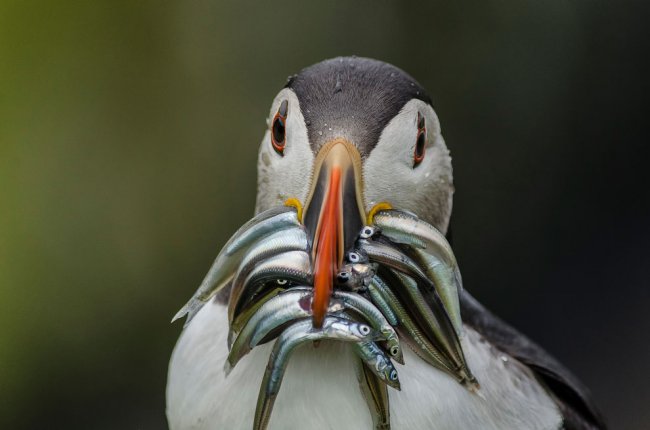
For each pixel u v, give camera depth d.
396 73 5.69
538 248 12.55
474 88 11.87
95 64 11.50
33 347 11.34
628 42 12.12
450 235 6.32
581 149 12.29
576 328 12.74
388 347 4.69
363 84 5.52
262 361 5.30
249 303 4.87
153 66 11.59
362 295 4.79
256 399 5.25
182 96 11.64
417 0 11.68
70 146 11.48
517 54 11.87
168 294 11.60
